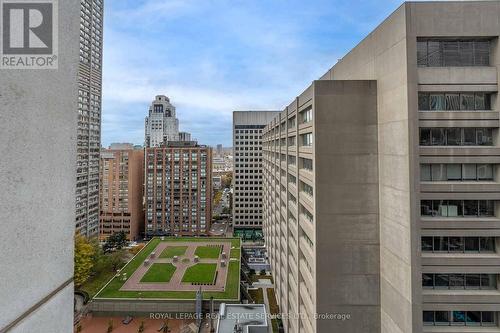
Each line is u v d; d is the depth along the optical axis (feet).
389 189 73.67
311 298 88.94
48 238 12.16
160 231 399.24
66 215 13.52
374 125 79.46
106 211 383.24
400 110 67.72
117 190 382.22
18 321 10.54
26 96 10.86
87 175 285.23
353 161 79.71
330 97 79.77
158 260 249.75
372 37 82.02
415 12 64.80
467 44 66.69
